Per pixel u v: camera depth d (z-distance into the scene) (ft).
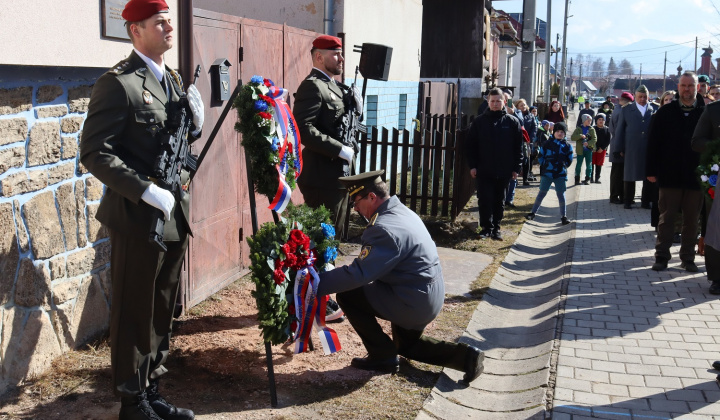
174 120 12.18
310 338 17.25
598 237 32.96
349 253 26.94
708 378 16.34
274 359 16.49
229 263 21.80
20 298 13.96
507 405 15.40
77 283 15.74
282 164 15.14
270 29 23.52
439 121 49.47
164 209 11.41
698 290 23.68
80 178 15.75
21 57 13.10
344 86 19.62
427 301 15.28
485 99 51.42
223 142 20.71
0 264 13.34
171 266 12.94
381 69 22.48
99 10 15.46
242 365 15.97
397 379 15.81
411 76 48.88
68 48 14.44
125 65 11.96
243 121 14.65
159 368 13.28
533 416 14.43
